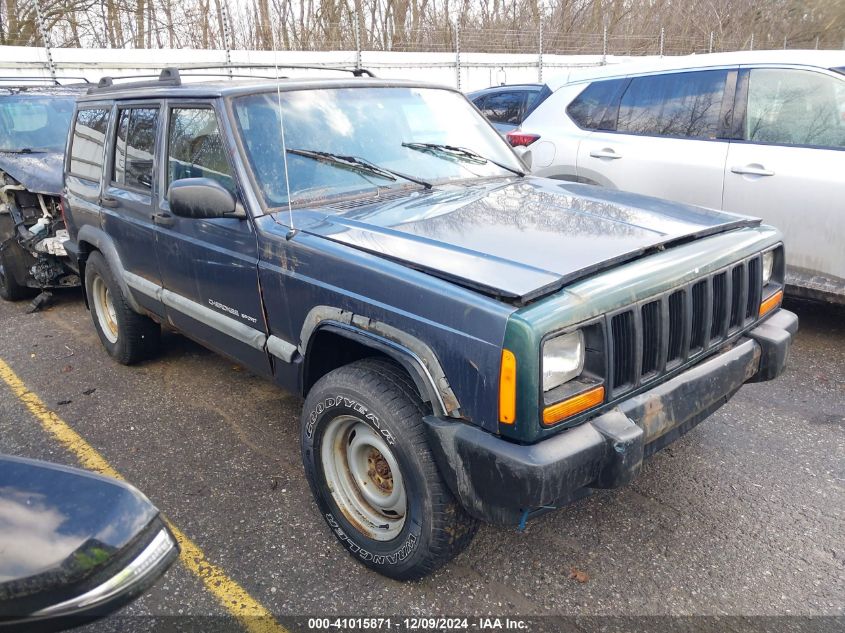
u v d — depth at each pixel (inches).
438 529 97.2
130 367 200.8
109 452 153.2
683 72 218.5
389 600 105.5
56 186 248.7
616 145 229.8
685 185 212.5
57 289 294.7
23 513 66.9
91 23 702.5
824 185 183.0
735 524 120.3
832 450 142.2
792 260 193.5
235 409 171.9
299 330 117.0
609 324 88.5
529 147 256.4
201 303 144.3
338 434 111.5
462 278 90.8
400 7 818.8
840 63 185.8
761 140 197.8
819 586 105.0
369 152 137.2
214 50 565.9
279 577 111.5
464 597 105.6
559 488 84.2
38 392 186.9
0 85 314.8
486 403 86.8
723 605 102.1
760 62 201.2
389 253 101.3
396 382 100.4
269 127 130.3
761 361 117.8
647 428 94.6
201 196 117.8
